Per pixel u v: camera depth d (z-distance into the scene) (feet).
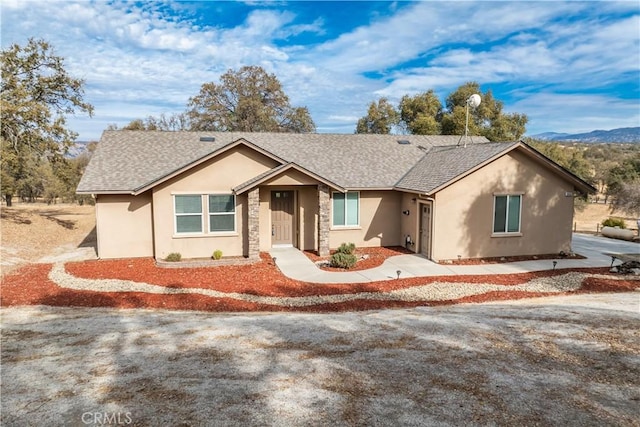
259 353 23.32
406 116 159.53
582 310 31.37
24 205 137.28
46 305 35.01
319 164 61.72
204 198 52.34
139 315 32.40
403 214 60.34
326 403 17.17
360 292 39.24
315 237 57.67
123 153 58.54
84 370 21.11
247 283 41.91
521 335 25.58
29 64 79.51
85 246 63.41
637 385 18.35
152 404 17.24
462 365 21.06
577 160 151.53
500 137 136.77
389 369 20.75
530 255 54.44
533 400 17.13
